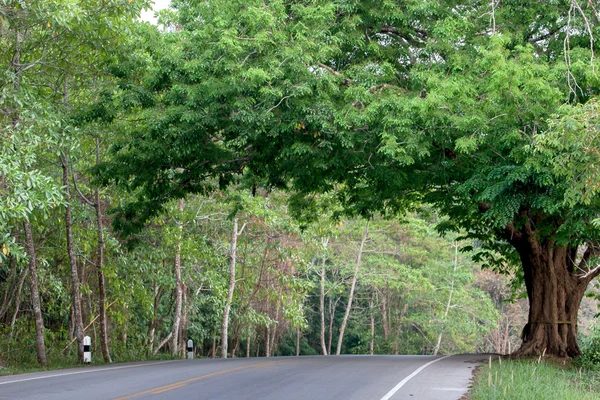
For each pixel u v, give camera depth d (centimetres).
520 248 2167
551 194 1606
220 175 2108
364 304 6291
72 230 2391
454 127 1579
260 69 1485
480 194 1659
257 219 3347
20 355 2281
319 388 1171
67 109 1908
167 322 4000
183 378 1341
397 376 1422
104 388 1153
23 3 1532
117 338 3259
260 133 1680
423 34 1812
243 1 1575
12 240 1460
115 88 1861
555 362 2019
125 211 2111
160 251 2720
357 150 1770
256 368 1622
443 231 2450
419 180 1903
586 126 1136
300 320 3644
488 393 1066
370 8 1739
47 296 2827
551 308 2142
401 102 1558
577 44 1745
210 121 1633
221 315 3928
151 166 1914
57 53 1808
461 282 5216
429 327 5256
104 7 1698
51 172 2206
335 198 2662
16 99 1551
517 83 1444
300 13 1619
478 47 1619
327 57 1638
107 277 2670
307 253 3944
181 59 1634
